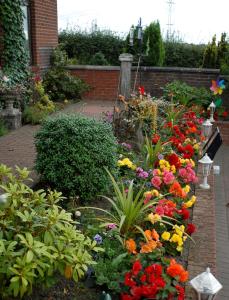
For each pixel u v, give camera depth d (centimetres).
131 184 321
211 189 420
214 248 292
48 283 215
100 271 244
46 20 973
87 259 213
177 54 1158
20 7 790
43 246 198
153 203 306
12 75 768
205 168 418
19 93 703
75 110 867
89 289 239
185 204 335
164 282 223
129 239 267
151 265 235
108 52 1208
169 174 368
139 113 571
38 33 929
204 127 611
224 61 952
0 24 770
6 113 683
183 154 492
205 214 352
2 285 204
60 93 969
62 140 355
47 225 218
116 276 240
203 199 389
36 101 821
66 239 216
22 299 224
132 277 231
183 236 294
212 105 811
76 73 1045
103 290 238
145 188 368
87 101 1018
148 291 214
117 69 1022
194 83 971
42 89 835
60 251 208
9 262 194
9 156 518
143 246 250
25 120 737
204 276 211
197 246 294
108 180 371
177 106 761
